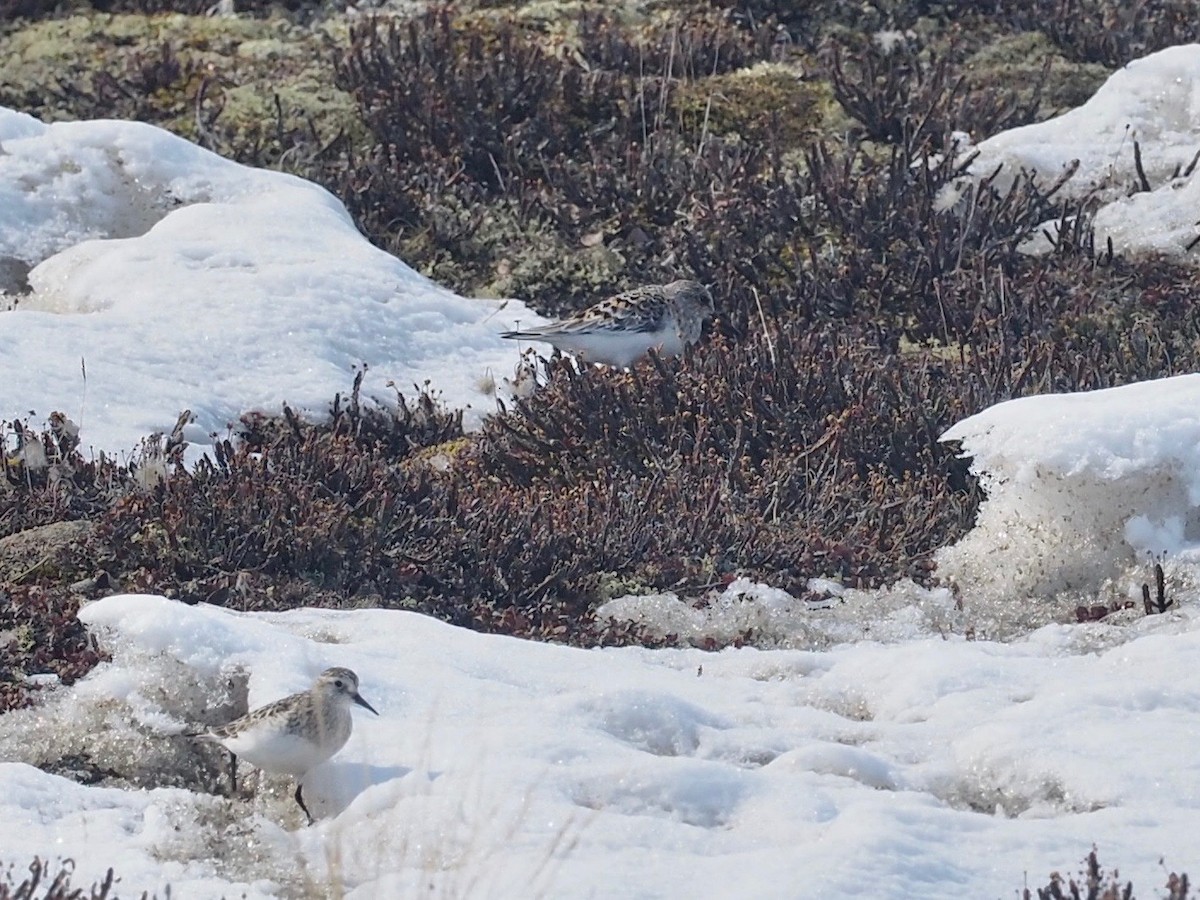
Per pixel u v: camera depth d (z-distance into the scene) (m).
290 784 15.02
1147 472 19.88
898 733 15.90
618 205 33.38
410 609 19.75
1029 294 28.77
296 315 28.34
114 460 22.69
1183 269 30.52
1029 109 36.59
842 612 20.02
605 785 14.16
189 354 26.98
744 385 24.52
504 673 16.89
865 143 36.00
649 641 19.23
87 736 15.78
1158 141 34.34
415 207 33.72
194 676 16.11
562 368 25.36
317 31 41.69
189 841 13.54
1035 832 13.61
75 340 26.66
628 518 21.67
